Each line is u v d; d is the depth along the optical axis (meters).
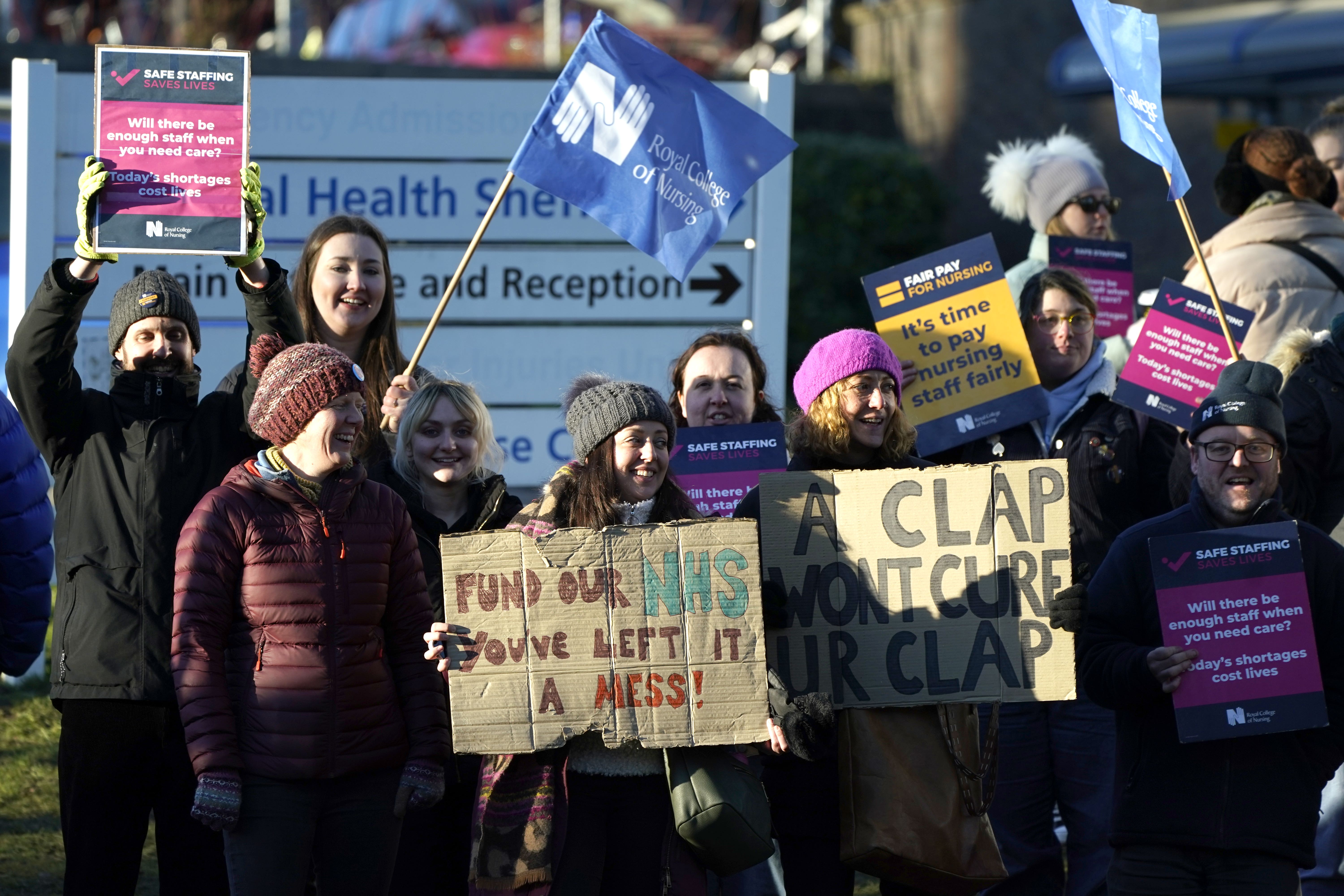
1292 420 10.38
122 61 8.90
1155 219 32.31
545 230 16.22
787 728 7.97
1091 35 10.05
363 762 8.11
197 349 9.47
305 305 10.92
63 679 8.73
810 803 8.69
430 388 9.67
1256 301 12.36
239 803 7.76
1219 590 8.37
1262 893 8.28
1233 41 24.31
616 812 8.20
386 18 38.91
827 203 33.84
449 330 16.16
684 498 8.54
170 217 8.95
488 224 10.41
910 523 8.48
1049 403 11.21
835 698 8.42
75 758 8.74
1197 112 31.33
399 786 8.21
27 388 8.81
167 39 38.28
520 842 7.97
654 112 10.44
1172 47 25.69
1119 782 8.70
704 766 8.00
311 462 8.16
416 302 16.14
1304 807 8.39
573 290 16.31
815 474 8.55
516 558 8.02
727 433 10.94
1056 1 35.00
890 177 34.50
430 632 8.12
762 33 42.25
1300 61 23.25
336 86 15.89
